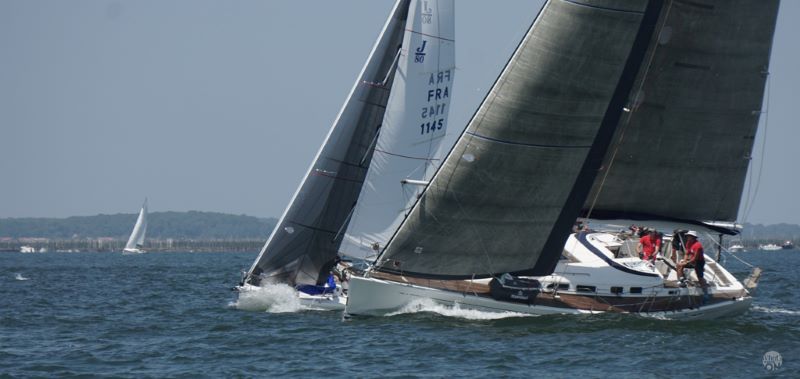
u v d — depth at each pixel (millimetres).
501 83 120562
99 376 95000
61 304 167000
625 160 133125
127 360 103062
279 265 141750
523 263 123250
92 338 118875
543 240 123062
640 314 125562
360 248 138000
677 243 137000
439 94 139625
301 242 141000
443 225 121562
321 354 104000
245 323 127438
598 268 127875
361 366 97750
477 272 123000
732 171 137750
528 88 120125
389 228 137875
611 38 120875
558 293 126000
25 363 101562
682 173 135750
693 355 104938
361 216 137875
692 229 136375
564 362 99812
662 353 105312
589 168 123438
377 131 141375
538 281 125688
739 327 122312
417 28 138125
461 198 120938
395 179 138000
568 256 129750
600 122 122312
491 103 120500
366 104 141750
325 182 141125
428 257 122625
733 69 134750
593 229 136250
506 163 120688
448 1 139000
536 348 106188
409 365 98000
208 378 93875
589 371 96188
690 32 132375
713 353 106125
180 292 193625
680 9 131500
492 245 122188
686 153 135250
